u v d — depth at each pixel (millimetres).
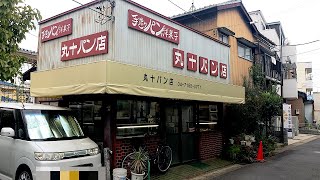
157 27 8688
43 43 9289
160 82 8109
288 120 19312
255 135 14016
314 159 12984
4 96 12070
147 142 8797
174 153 10117
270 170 10305
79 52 8016
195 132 11258
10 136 6434
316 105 47062
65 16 8656
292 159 12953
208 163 11047
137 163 7590
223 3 14906
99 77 6703
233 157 11906
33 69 11258
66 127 7180
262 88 16016
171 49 9336
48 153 5828
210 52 11461
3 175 6680
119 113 8078
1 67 6340
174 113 10203
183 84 9031
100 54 7520
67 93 7430
